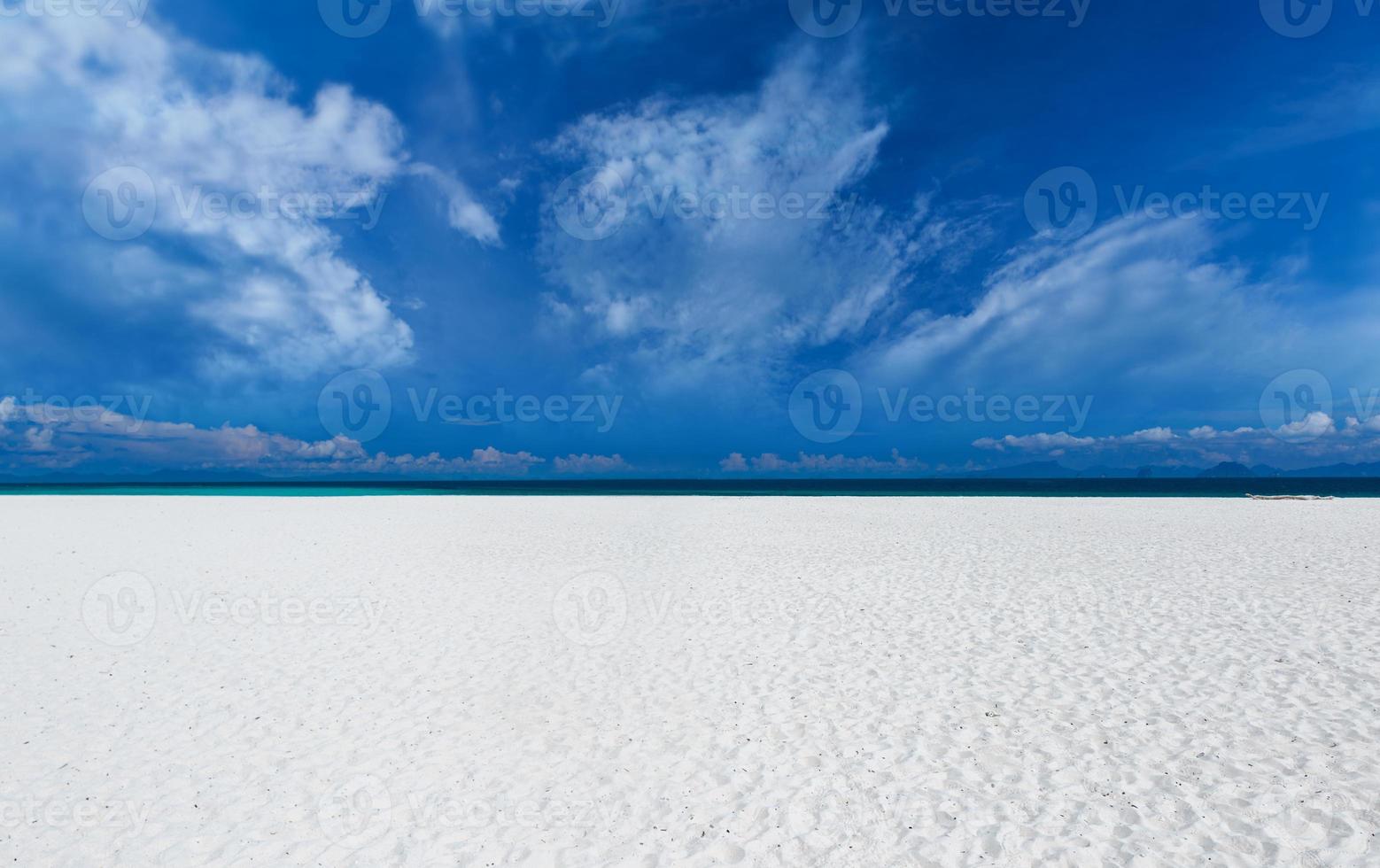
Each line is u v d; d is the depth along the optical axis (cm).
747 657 767
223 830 450
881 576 1180
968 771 512
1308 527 1752
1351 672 675
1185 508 2348
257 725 605
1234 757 518
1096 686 660
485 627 891
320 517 2211
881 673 711
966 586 1085
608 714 624
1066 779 497
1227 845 416
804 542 1595
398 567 1296
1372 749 521
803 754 544
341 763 537
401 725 603
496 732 589
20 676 722
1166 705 613
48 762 540
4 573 1236
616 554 1445
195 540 1639
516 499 3322
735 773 516
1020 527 1842
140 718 619
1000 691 657
